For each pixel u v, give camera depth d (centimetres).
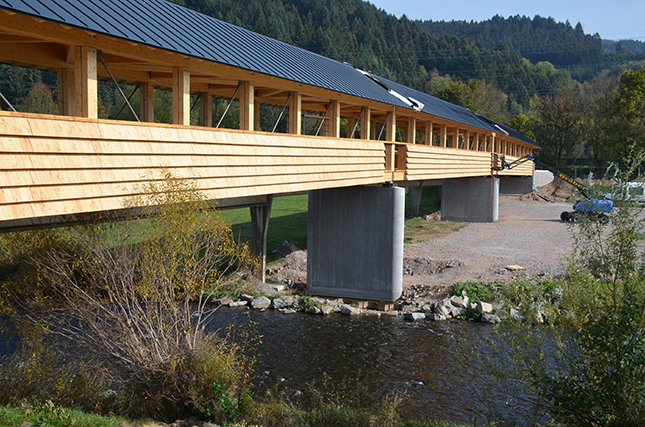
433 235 2919
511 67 14438
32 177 622
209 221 873
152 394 800
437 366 1244
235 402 815
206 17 1146
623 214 654
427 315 1662
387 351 1345
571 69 19312
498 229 3127
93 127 709
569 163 7194
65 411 697
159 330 815
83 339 852
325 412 832
